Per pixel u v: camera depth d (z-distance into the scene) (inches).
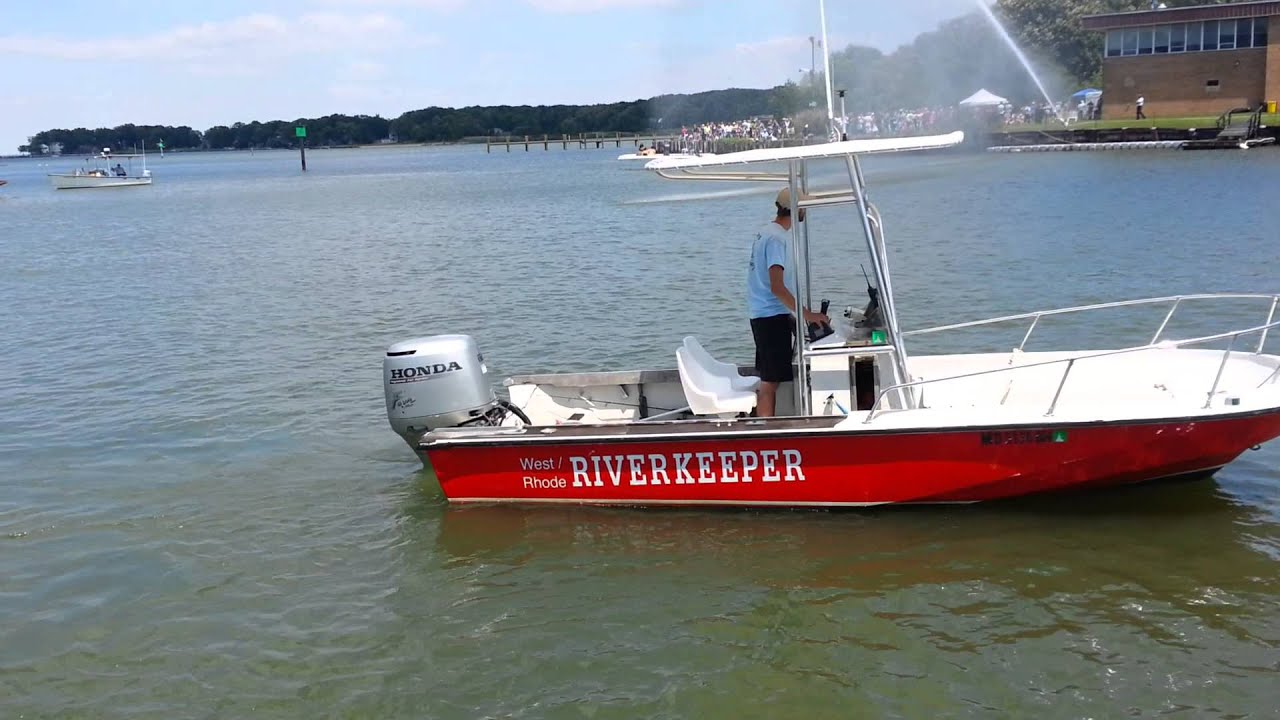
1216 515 304.5
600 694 232.4
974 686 228.5
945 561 284.0
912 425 300.0
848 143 291.7
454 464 329.7
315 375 524.1
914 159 1529.3
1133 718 215.0
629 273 815.1
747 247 940.0
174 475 379.2
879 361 324.8
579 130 7381.9
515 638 256.5
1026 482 307.7
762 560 290.0
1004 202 1165.7
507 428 327.0
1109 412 298.5
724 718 222.1
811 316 332.5
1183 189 1203.9
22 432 437.4
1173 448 298.7
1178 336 518.0
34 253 1219.2
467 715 227.0
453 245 1105.4
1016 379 354.6
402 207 1784.0
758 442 308.8
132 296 823.1
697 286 735.7
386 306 719.7
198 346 606.5
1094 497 317.7
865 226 313.7
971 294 658.8
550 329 609.6
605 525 317.1
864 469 308.0
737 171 327.9
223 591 286.5
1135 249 795.4
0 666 252.1
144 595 285.6
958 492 310.0
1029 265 750.5
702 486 318.3
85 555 311.7
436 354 336.8
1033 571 276.4
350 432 425.4
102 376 535.8
